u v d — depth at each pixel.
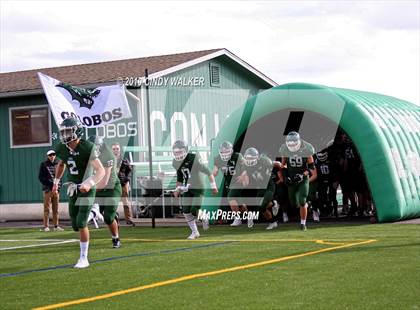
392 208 14.80
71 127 9.41
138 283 8.01
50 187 15.98
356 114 15.18
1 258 10.76
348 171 17.22
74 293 7.53
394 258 9.31
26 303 7.05
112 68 22.20
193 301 6.88
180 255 10.40
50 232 15.63
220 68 23.36
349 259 9.32
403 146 15.83
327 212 17.94
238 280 7.96
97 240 13.19
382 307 6.38
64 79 21.33
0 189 21.33
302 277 8.02
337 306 6.47
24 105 20.95
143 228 15.90
